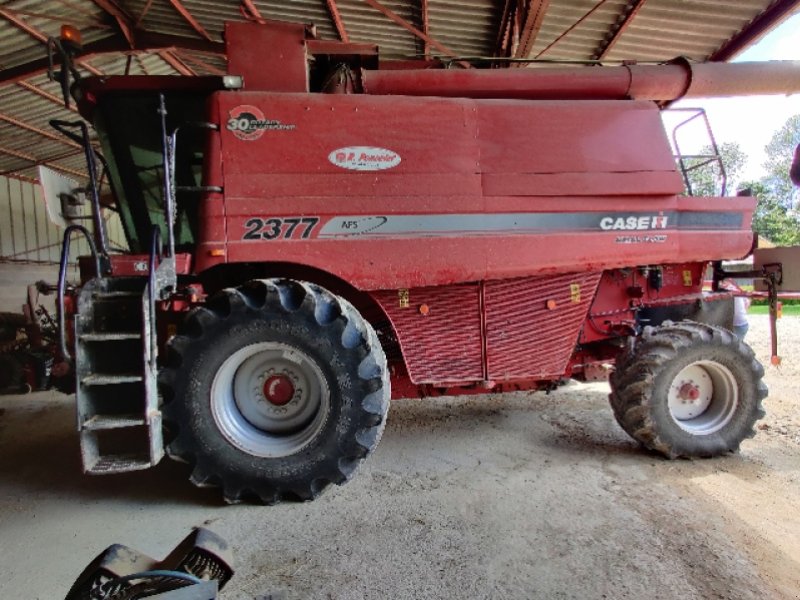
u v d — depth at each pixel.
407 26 6.16
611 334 3.87
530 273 3.32
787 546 2.35
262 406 2.96
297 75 3.22
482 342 3.44
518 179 3.28
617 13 5.93
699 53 6.83
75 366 2.52
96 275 2.75
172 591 1.22
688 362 3.34
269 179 2.99
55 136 10.21
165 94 3.24
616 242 3.43
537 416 4.40
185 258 3.05
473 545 2.38
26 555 2.38
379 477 3.16
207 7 6.98
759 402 3.44
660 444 3.32
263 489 2.79
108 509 2.83
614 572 2.16
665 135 3.54
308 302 2.75
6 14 6.58
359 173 3.09
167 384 2.74
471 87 3.50
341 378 2.77
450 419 4.33
